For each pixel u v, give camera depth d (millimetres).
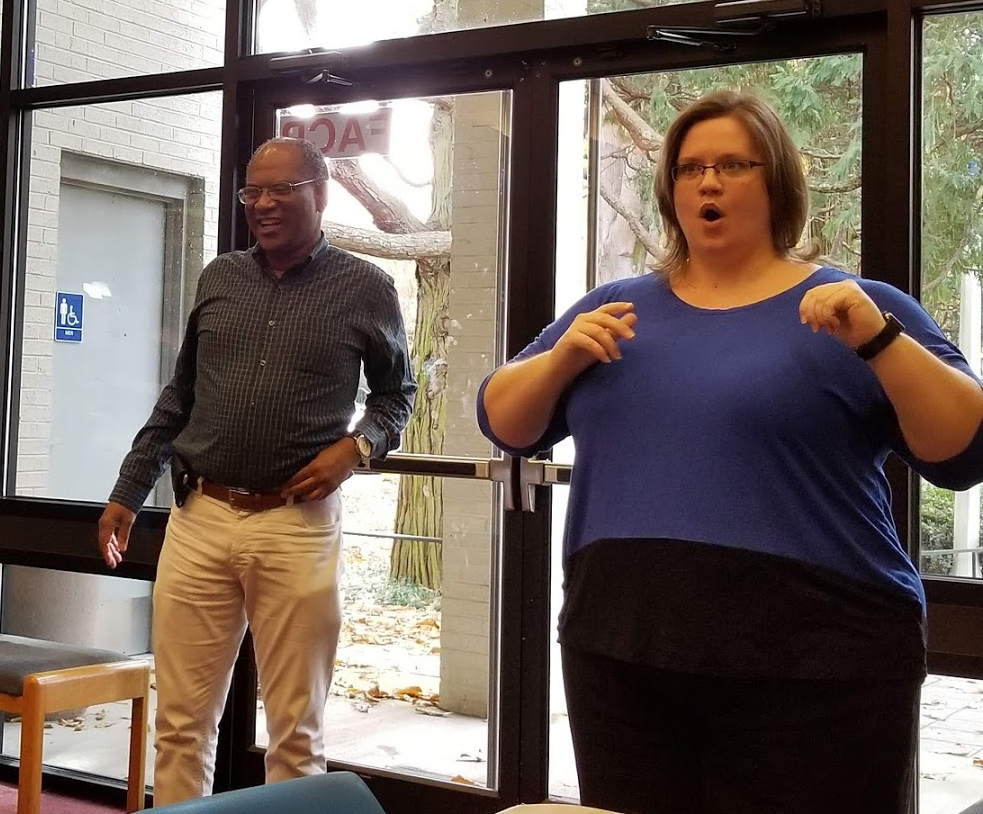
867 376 1403
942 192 2549
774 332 1446
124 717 3887
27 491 3811
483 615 3254
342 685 3443
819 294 1336
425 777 3176
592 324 1476
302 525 2541
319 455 2535
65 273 3801
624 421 1488
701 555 1397
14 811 3301
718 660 1385
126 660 2869
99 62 3676
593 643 1483
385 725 3375
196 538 2584
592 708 1499
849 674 1366
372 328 2617
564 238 3012
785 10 2600
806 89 2701
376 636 3408
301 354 2539
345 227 3377
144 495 2754
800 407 1396
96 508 3553
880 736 1378
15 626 3891
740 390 1412
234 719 3328
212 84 3424
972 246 2533
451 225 3242
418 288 3311
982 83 2521
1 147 3793
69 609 3912
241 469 2529
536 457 3008
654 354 1499
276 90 3363
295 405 2523
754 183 1496
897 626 1407
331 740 3426
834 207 2666
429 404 3295
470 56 3041
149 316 3686
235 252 2729
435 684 3324
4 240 3793
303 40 3346
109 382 3736
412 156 3277
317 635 2562
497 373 1652
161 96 3576
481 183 3186
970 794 2611
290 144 2592
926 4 2482
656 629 1418
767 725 1390
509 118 3109
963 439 1352
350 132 3346
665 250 1646
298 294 2584
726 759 1423
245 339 2570
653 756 1460
